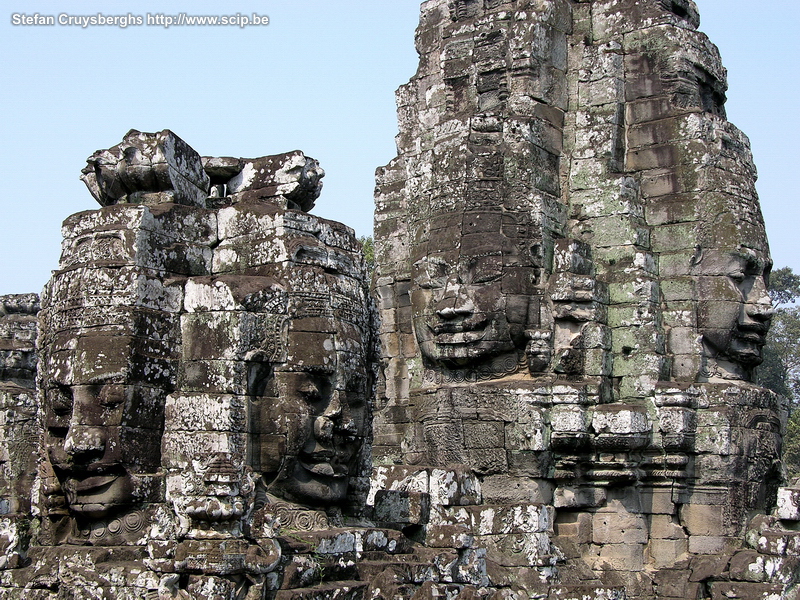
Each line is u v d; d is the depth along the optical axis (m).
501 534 16.92
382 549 14.72
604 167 23.20
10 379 19.66
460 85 24.27
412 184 24.03
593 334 21.95
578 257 22.33
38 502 14.12
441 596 14.45
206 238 14.72
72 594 12.71
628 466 21.44
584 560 21.42
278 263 14.41
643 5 23.98
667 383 21.98
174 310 13.89
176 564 12.03
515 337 21.98
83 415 13.20
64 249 14.19
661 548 21.72
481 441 21.58
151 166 14.48
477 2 24.66
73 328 13.53
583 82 23.94
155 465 13.45
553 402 21.38
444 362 22.59
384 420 24.56
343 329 14.76
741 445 22.08
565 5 24.30
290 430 13.98
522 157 22.67
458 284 22.20
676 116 23.28
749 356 23.12
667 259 22.97
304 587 12.90
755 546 21.25
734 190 23.00
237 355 13.55
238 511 12.16
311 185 15.71
